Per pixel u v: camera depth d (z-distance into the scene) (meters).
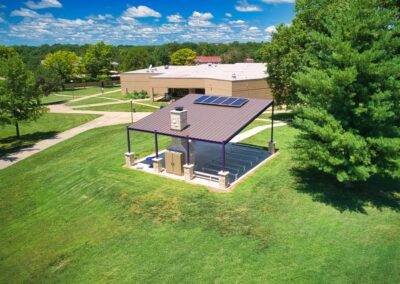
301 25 33.25
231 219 15.81
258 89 50.94
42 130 42.62
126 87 73.25
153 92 61.94
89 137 35.16
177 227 15.59
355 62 15.13
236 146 26.75
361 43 15.98
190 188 19.16
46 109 38.66
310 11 32.66
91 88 97.31
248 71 59.44
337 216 15.60
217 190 18.73
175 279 12.48
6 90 34.56
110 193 19.72
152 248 14.36
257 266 12.73
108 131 37.06
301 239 14.08
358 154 14.77
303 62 31.23
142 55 109.69
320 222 15.19
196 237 14.73
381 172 16.02
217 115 21.78
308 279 11.91
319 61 17.70
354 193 17.72
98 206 18.73
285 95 38.47
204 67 70.62
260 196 17.81
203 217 16.16
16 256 15.75
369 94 15.75
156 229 15.65
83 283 13.00
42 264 14.67
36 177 25.05
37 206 20.45
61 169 25.72
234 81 48.31
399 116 16.44
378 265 12.37
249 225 15.26
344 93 15.29
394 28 15.68
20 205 20.94
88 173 23.36
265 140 28.27
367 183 18.89
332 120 15.64
